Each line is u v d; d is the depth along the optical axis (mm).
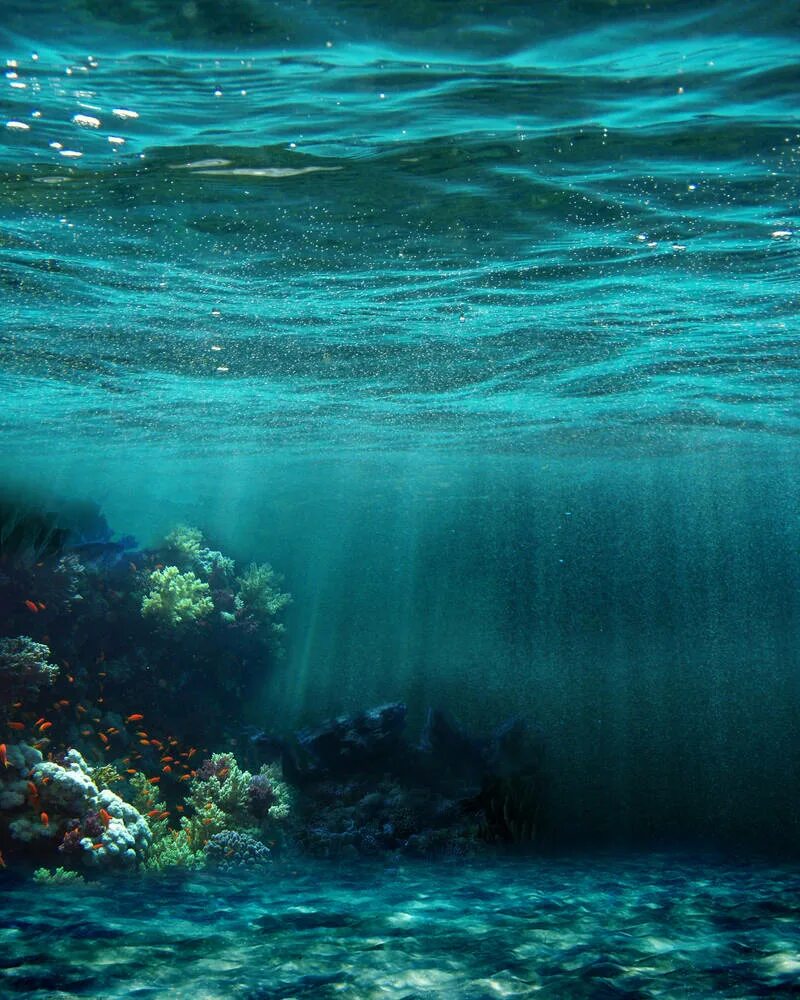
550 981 7660
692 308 11445
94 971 7629
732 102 6219
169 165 7367
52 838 11820
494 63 5668
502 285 10602
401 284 10508
